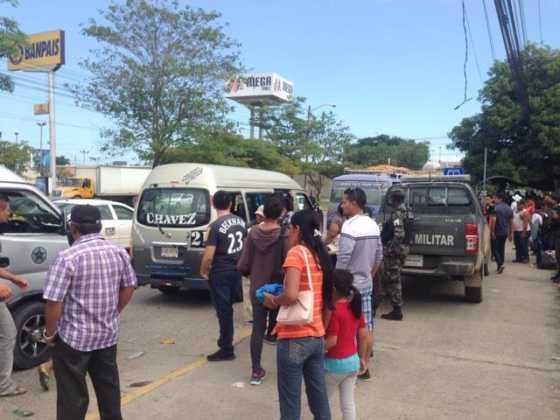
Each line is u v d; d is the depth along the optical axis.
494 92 29.67
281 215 5.37
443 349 6.46
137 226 8.95
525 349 6.51
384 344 6.62
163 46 20.19
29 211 5.81
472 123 31.28
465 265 8.14
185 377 5.37
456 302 9.19
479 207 9.55
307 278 3.53
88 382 5.18
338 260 5.08
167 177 8.93
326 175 41.59
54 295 3.39
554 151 27.11
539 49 28.83
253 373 5.18
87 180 33.00
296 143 36.81
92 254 3.55
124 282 3.76
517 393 5.10
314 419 3.70
